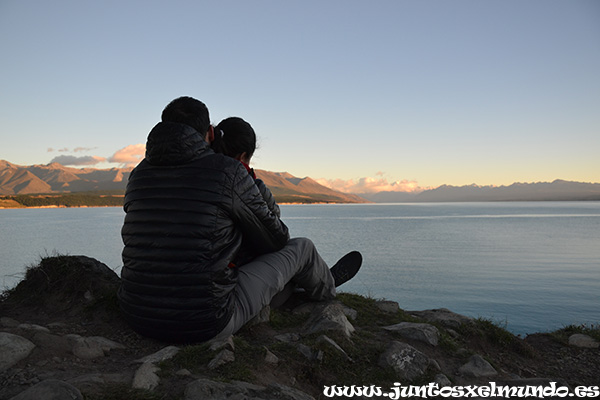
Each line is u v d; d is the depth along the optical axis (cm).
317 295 403
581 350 439
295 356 291
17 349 231
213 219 253
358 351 318
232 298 282
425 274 4900
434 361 326
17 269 4281
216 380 223
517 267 5534
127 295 278
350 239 10638
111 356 265
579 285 3984
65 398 180
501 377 333
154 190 262
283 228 314
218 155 267
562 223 18488
